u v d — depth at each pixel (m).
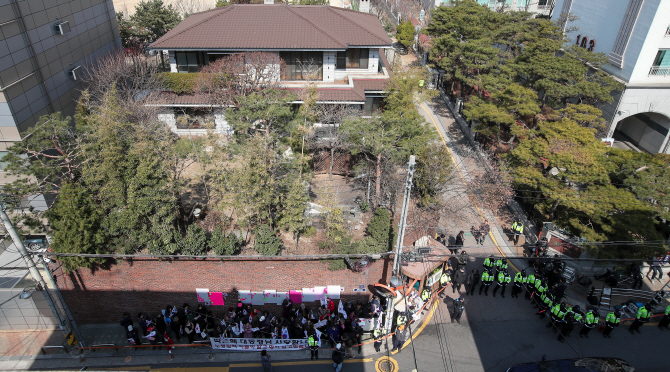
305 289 21.30
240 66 30.80
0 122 25.12
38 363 19.47
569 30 44.22
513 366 18.34
